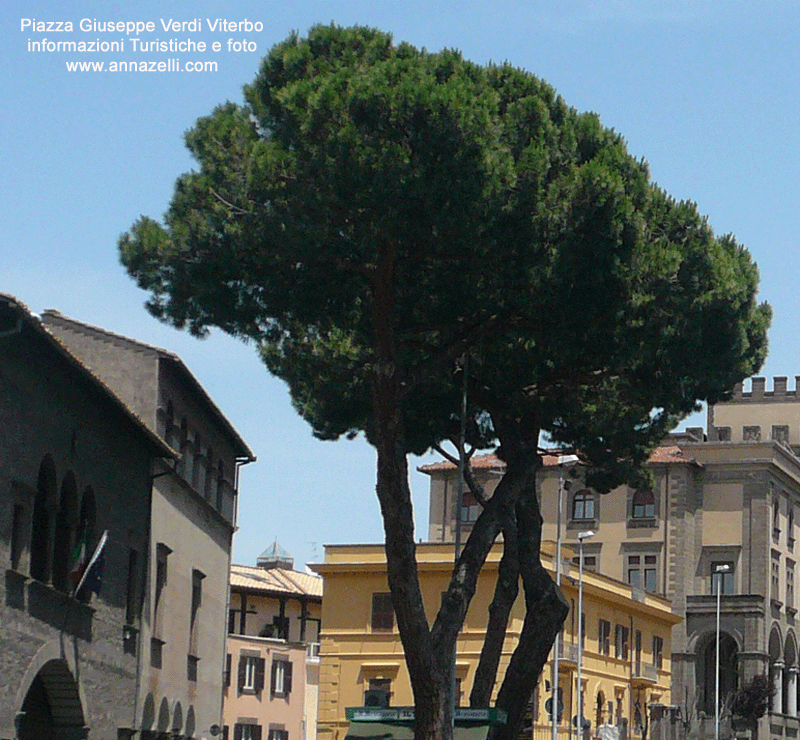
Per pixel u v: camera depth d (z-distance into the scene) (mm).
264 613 94188
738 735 98000
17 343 31891
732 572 101875
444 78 32219
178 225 31609
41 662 34188
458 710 35000
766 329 36438
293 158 30078
